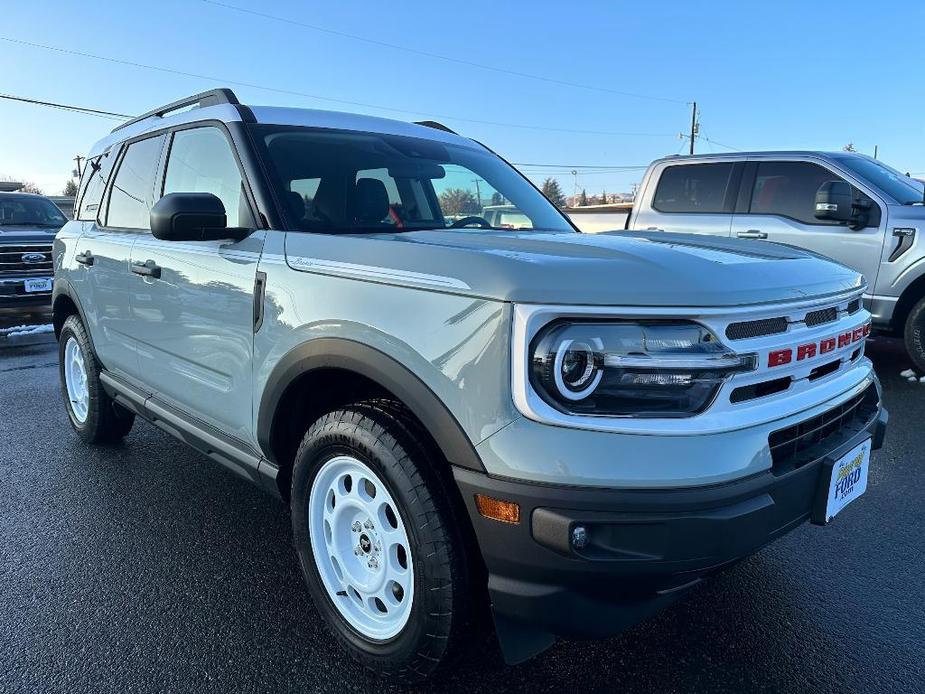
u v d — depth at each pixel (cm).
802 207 692
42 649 248
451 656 210
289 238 256
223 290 278
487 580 204
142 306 347
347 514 238
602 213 1553
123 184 407
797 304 209
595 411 182
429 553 201
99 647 249
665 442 180
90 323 422
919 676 234
